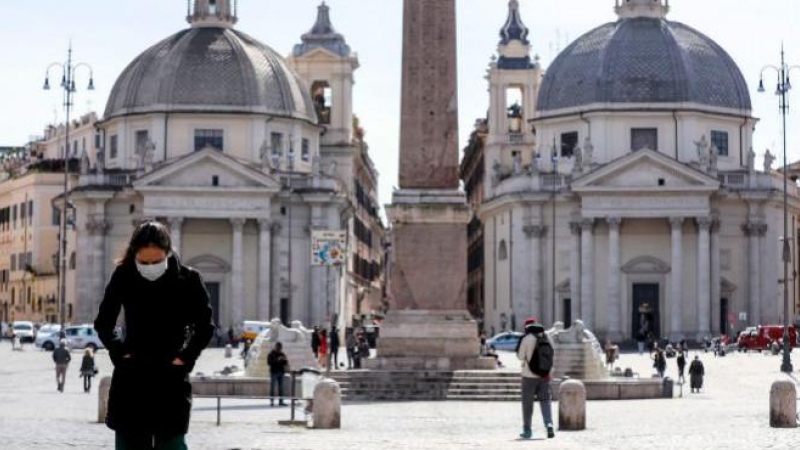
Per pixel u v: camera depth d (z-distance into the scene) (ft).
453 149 126.93
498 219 313.12
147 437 31.65
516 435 80.33
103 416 91.15
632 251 289.12
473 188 425.69
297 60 349.00
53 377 164.45
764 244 293.84
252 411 107.96
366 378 123.34
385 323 128.06
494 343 258.78
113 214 294.05
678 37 304.30
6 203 391.65
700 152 287.48
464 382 122.83
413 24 126.00
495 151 355.15
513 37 361.92
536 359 77.41
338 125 349.82
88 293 293.02
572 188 285.43
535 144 328.08
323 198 292.20
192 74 296.30
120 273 32.37
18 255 378.53
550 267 296.30
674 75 296.51
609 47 301.43
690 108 293.84
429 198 127.03
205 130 295.28
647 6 307.58
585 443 72.54
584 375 137.59
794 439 72.90
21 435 78.33
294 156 303.27
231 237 287.48
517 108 389.80
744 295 293.43
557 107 303.48
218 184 282.36
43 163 367.66
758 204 292.61
